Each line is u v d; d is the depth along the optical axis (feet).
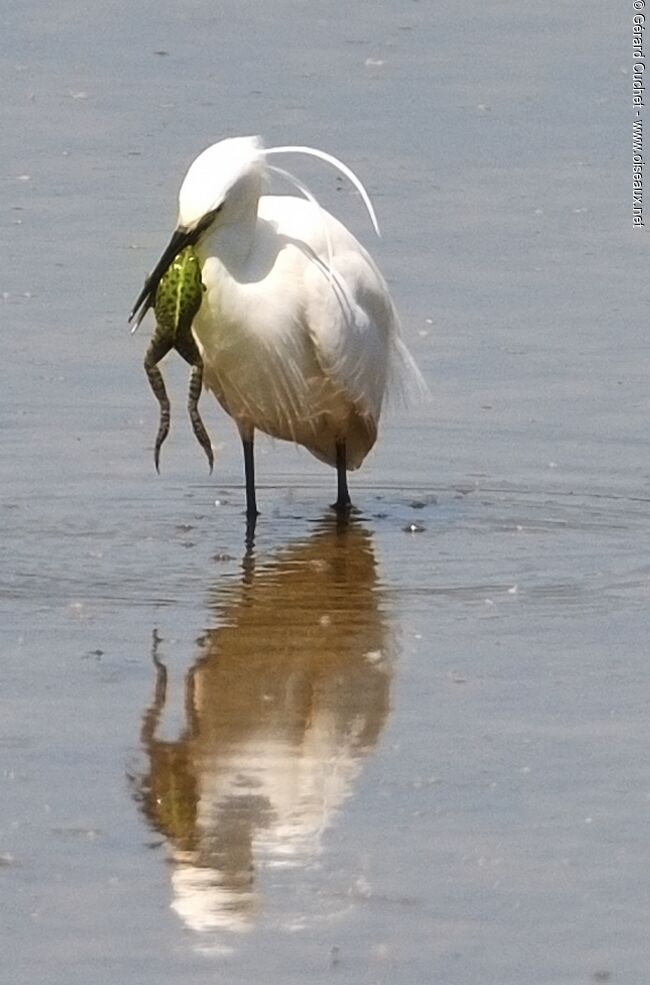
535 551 42.14
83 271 59.11
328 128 73.15
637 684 34.04
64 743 31.35
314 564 41.14
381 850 27.66
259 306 42.98
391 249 61.41
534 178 68.23
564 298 57.72
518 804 29.12
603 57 81.66
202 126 73.26
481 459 48.11
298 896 26.37
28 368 52.42
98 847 27.73
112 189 66.54
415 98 76.64
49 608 37.99
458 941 25.23
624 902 26.18
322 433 45.78
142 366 52.85
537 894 26.40
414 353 53.67
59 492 45.37
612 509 44.98
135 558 41.34
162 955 24.90
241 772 30.32
